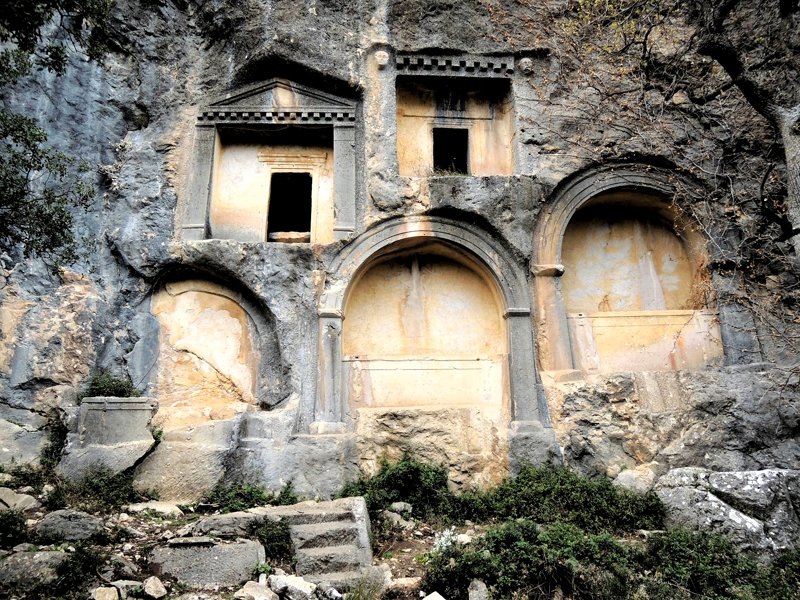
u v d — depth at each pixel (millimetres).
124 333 11156
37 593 5938
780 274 12023
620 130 12383
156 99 12273
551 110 12672
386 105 12383
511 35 12930
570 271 13234
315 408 10812
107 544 7152
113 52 12234
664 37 12688
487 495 10055
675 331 12305
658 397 11156
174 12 12688
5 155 9500
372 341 12109
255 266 11320
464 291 12547
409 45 12672
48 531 7102
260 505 9508
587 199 12453
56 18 11336
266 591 6449
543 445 10680
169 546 6945
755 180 12328
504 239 11859
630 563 7574
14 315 10336
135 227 11453
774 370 11250
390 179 11922
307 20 12391
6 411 9906
